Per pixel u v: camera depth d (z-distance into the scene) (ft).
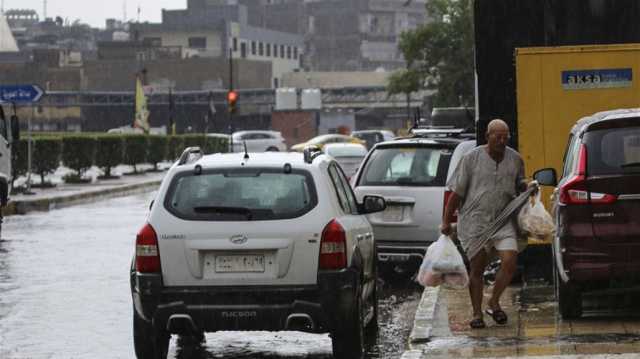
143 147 421.59
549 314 93.45
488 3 115.85
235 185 77.61
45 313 106.52
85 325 99.86
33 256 154.92
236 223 76.23
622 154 85.56
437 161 124.06
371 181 124.88
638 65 112.98
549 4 115.44
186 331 77.00
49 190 300.40
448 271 87.30
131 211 244.63
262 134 579.07
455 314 95.45
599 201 84.89
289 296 75.77
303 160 80.02
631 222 84.79
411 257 122.62
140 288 76.69
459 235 88.38
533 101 114.32
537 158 114.42
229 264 76.33
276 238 75.97
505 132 86.63
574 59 113.70
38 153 307.37
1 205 188.03
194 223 76.43
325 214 76.74
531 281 113.91
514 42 115.75
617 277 84.89
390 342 90.63
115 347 89.25
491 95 116.06
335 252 76.18
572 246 85.15
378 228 123.34
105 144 370.53
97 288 123.13
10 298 116.26
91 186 324.19
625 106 113.39
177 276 76.38
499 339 82.84
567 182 86.12
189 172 78.38
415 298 116.26
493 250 88.69
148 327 78.43
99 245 169.78
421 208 122.21
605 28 115.14
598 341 79.46
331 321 76.23
